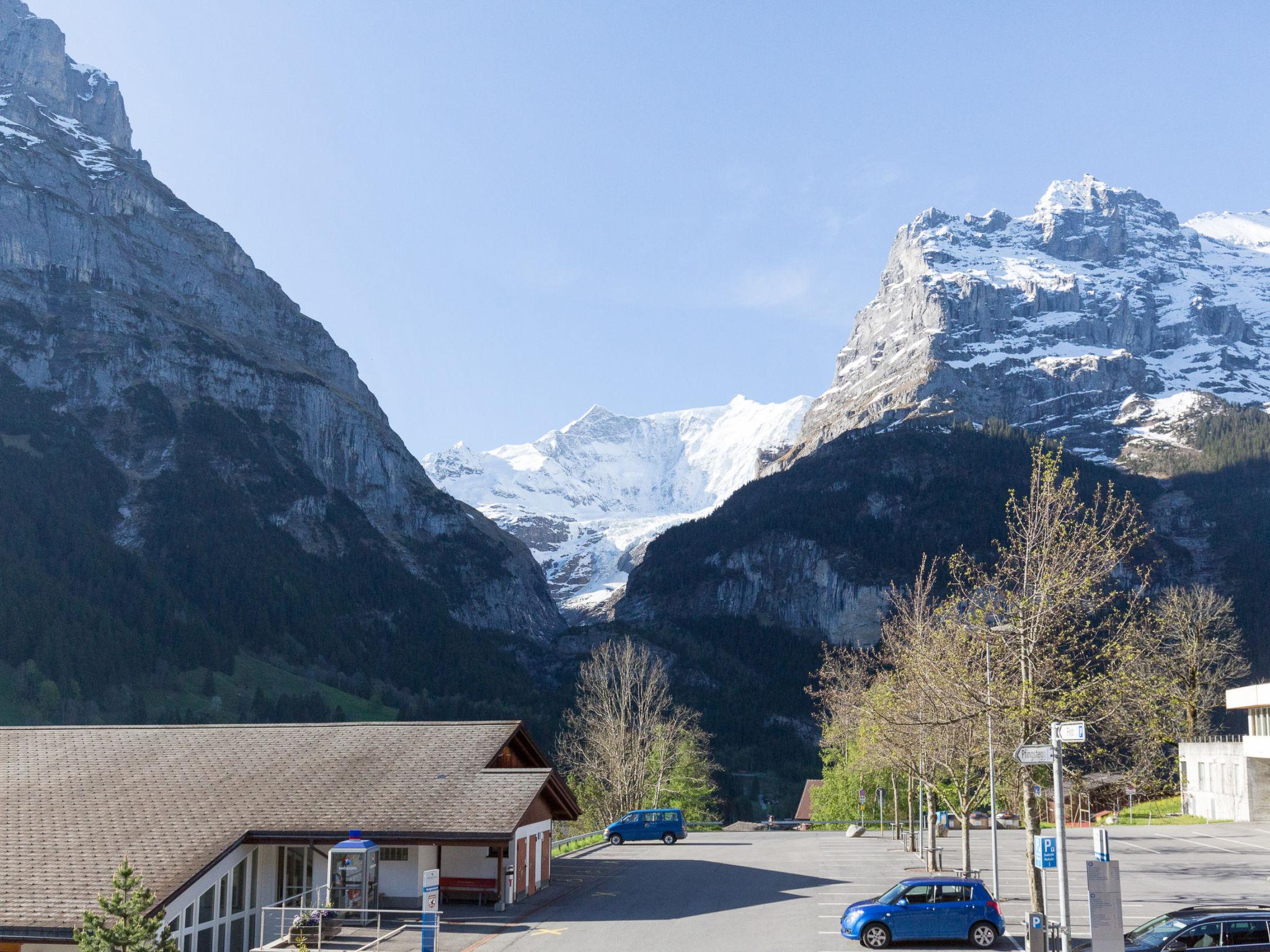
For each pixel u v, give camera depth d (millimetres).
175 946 32625
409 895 44875
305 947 35875
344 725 53406
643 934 40188
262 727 53750
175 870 39875
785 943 38094
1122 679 37344
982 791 52500
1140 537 40344
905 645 64250
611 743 101562
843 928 38500
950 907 37312
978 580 43250
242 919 42844
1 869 40062
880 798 96125
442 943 38781
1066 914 30344
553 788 53469
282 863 44469
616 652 129500
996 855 44688
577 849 74438
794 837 90688
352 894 42156
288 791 46594
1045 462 40281
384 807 44875
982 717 42875
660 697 127438
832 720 104938
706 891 51875
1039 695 37438
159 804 45750
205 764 49750
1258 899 48094
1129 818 100062
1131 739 40031
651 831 80312
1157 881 54750
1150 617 41031
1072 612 38656
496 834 42562
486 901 46594
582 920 43500
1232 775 93562
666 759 109562
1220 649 115438
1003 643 39500
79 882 38906
